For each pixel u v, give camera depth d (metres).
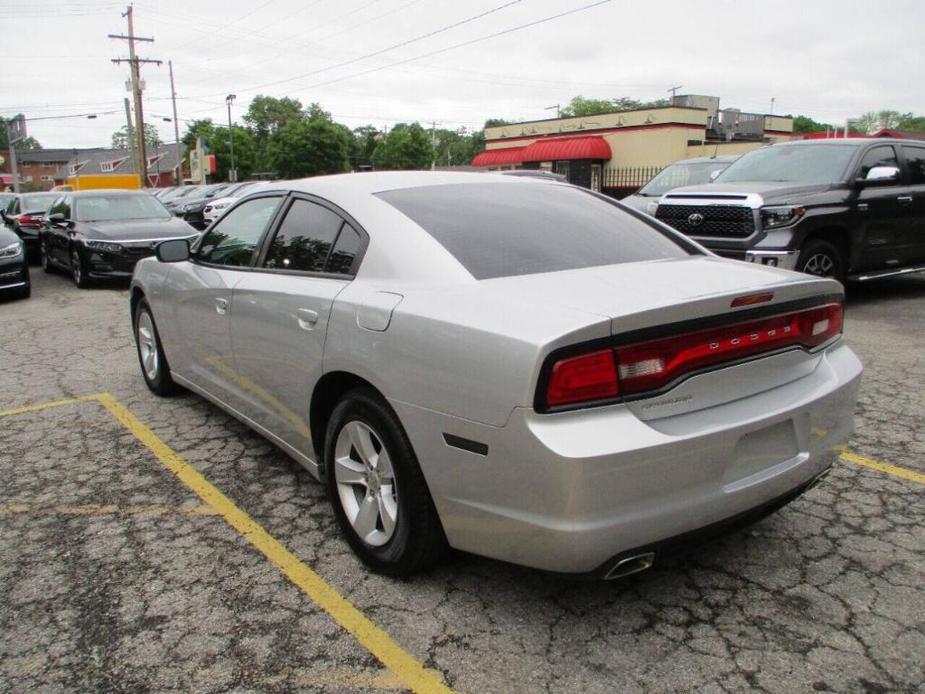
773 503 2.64
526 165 36.16
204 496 3.71
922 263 8.79
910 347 6.35
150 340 5.41
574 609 2.71
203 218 23.30
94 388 5.68
